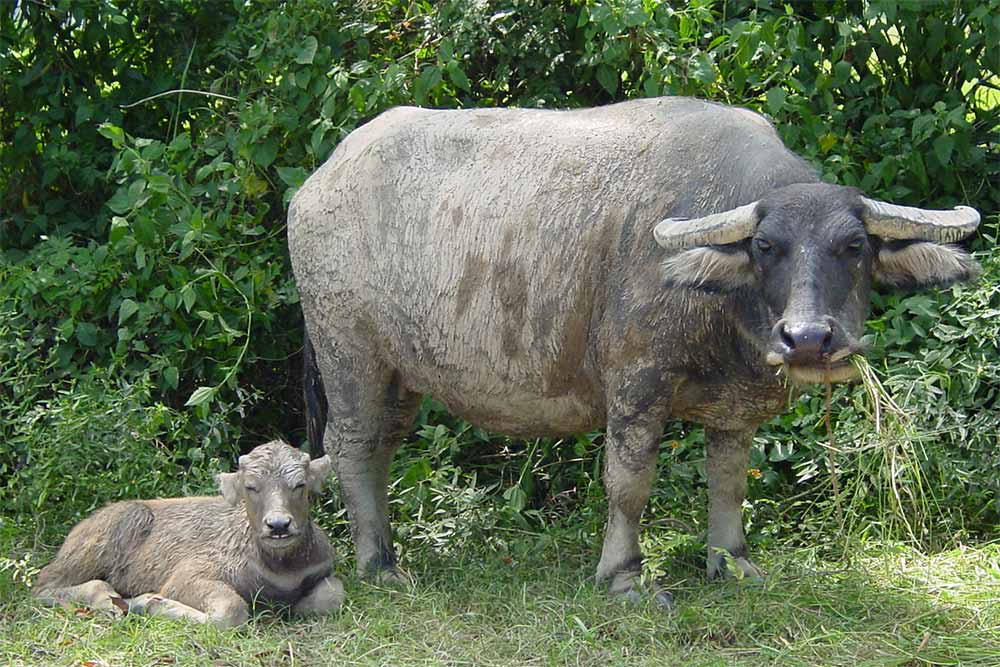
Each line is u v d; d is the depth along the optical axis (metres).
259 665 6.19
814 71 9.22
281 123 9.20
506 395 7.40
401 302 7.52
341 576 7.67
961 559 7.66
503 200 7.25
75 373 9.02
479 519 8.29
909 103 9.34
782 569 7.26
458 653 6.36
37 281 9.00
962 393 8.28
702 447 8.67
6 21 10.11
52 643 6.46
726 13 9.48
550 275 7.09
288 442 9.80
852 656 6.14
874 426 7.79
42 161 10.15
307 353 8.37
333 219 7.69
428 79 8.95
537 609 6.89
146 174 8.95
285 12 9.28
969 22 9.01
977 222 6.29
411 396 8.00
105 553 7.25
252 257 9.31
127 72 10.17
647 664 6.11
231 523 7.09
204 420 8.73
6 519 8.10
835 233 6.16
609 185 7.03
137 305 8.91
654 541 7.95
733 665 6.07
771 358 6.13
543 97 9.34
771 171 6.68
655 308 6.75
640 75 9.16
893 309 8.50
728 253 6.40
